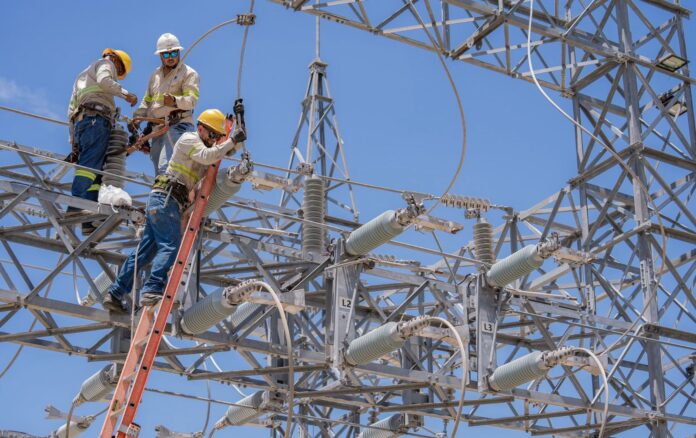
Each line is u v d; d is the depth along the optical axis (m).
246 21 18.69
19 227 20.12
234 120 18.14
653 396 23.88
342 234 20.75
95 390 21.39
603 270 25.39
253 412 23.47
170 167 17.89
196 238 19.53
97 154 20.02
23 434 20.02
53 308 18.78
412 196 19.53
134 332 18.77
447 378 21.47
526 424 23.94
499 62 25.94
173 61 20.31
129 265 18.44
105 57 20.70
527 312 22.58
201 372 20.53
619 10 26.38
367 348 19.73
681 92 26.86
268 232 20.62
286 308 18.31
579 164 26.11
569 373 22.52
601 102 26.97
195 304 18.77
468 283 21.80
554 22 26.27
